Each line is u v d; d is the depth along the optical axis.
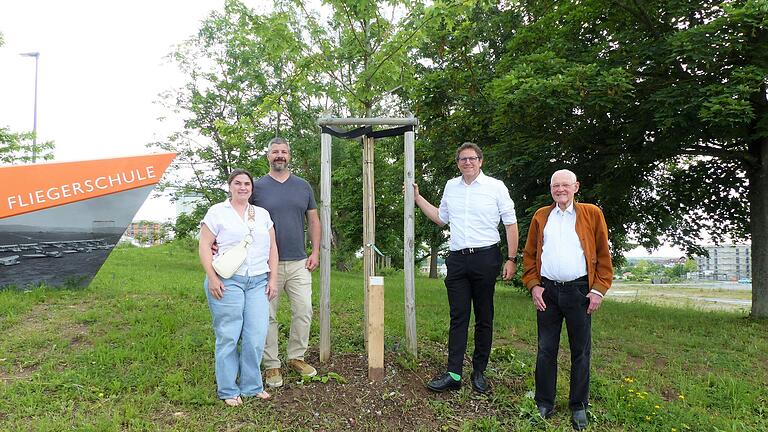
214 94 19.64
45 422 3.35
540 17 10.79
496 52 12.35
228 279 3.74
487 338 4.25
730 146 9.21
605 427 3.81
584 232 3.75
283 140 4.16
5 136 14.95
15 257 7.38
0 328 5.44
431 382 4.14
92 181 7.74
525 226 8.98
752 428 3.88
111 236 7.83
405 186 4.67
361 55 5.56
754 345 6.41
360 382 4.07
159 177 8.04
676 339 6.64
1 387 3.89
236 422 3.51
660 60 7.89
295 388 3.97
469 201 4.14
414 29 5.13
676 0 8.14
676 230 11.55
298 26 5.59
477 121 9.74
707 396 4.51
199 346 4.99
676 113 7.36
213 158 20.09
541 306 3.89
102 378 4.13
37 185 7.48
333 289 10.05
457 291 4.19
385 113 11.08
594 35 9.98
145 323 5.79
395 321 6.72
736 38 7.00
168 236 22.34
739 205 10.47
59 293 7.32
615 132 8.95
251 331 3.78
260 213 3.94
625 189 9.24
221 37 19.53
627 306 10.50
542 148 9.22
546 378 3.90
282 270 4.18
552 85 7.25
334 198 20.36
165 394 3.91
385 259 22.09
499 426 3.68
